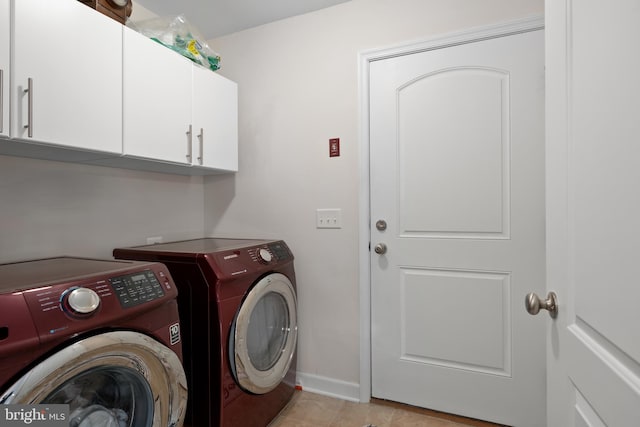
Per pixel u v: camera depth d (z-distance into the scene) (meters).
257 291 1.55
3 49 1.00
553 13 0.83
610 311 0.57
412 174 1.79
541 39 1.54
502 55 1.61
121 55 1.34
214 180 2.32
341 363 1.95
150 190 1.97
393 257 1.83
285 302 1.80
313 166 2.01
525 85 1.57
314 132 2.00
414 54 1.77
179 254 1.46
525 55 1.56
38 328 0.77
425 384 1.78
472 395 1.68
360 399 1.88
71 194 1.57
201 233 2.33
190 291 1.42
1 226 1.32
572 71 0.72
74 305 0.85
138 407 1.04
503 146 1.61
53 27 1.12
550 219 0.85
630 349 0.51
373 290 1.88
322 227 1.99
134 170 1.88
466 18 1.66
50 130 1.10
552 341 0.84
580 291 0.69
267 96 2.13
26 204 1.40
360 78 1.87
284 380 1.79
